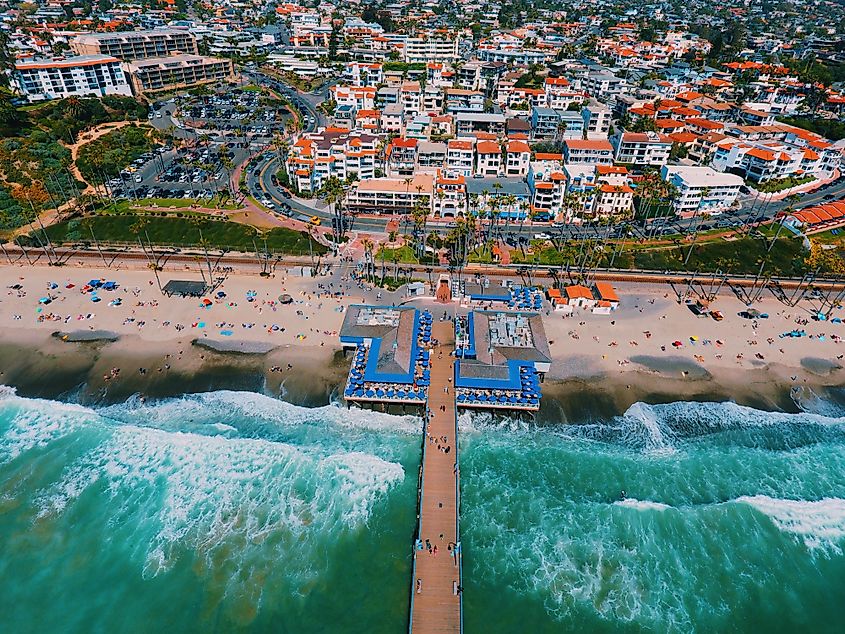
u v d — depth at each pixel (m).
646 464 91.56
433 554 75.19
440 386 102.19
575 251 148.88
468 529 81.38
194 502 84.75
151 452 92.25
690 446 94.81
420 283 132.12
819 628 71.12
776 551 79.62
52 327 117.62
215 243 151.12
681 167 185.88
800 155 188.00
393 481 87.88
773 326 122.19
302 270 138.62
